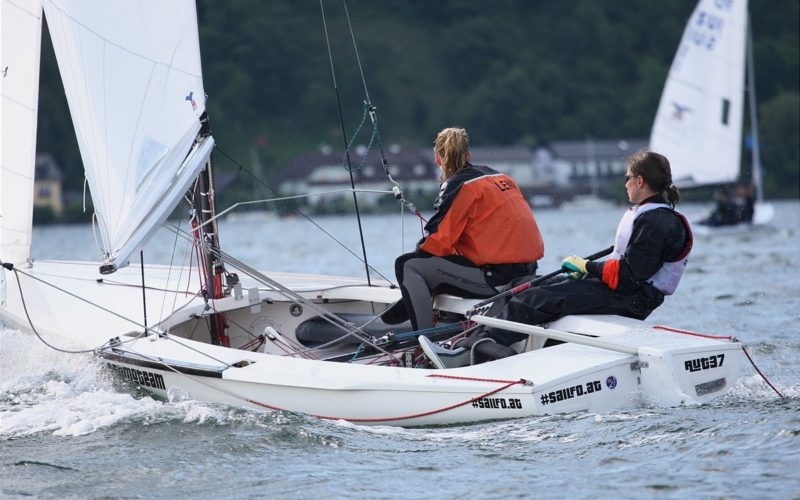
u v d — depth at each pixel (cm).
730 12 8338
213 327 1945
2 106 2073
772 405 1440
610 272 1580
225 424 1475
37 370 1795
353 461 1305
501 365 1463
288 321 2020
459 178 1708
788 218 10906
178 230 1816
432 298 1742
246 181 19725
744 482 1152
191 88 1750
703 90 8469
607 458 1255
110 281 2148
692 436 1304
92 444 1421
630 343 1452
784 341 2250
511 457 1284
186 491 1233
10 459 1373
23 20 2058
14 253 2139
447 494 1177
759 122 18750
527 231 1714
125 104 1753
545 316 1599
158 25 1750
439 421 1439
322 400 1495
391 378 1466
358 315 1911
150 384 1673
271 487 1227
